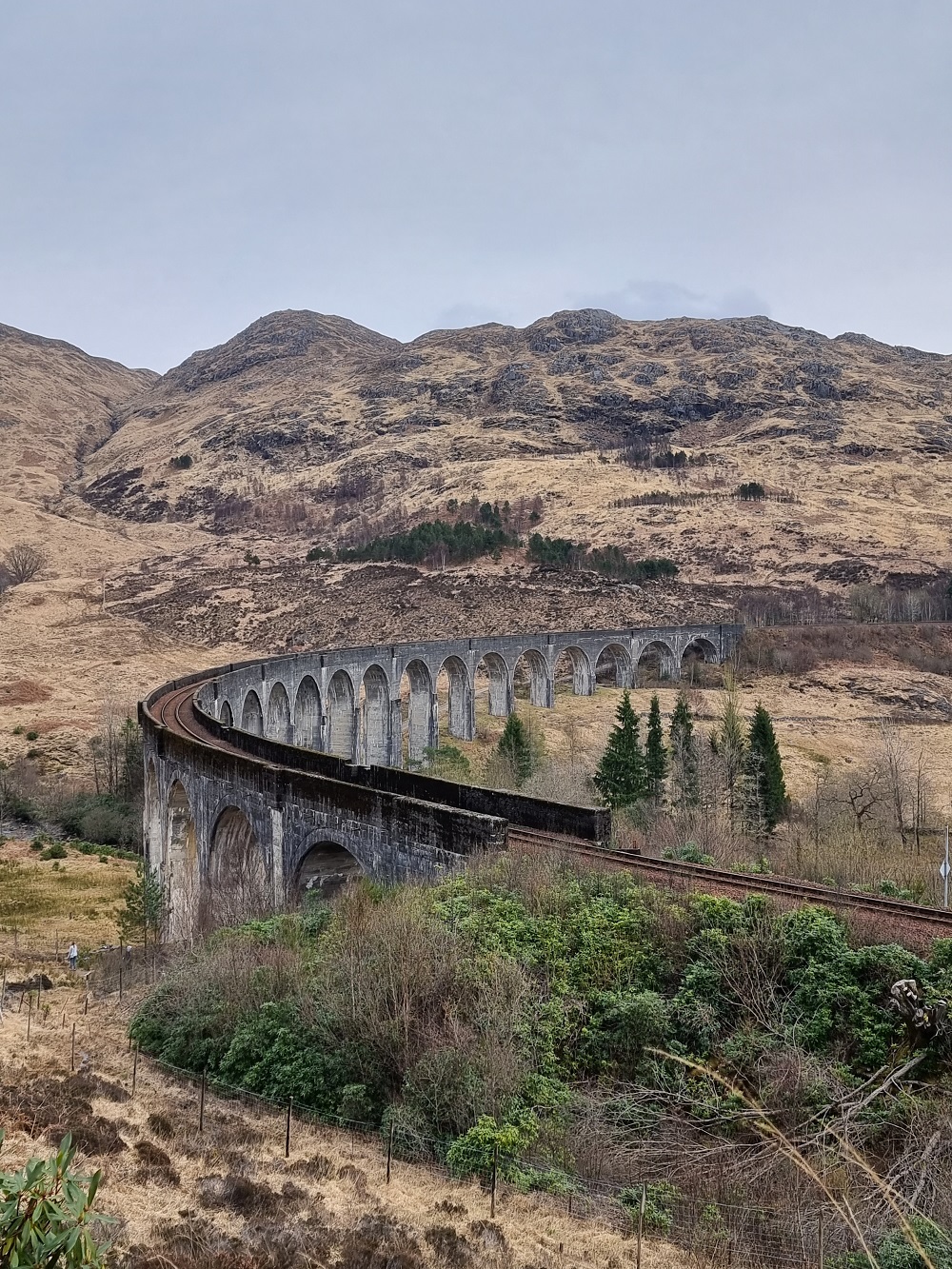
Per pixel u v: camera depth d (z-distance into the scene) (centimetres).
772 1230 1416
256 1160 1630
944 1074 1709
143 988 2922
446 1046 1797
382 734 8200
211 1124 1803
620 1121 1734
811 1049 1812
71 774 7731
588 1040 1900
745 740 6338
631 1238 1415
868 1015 1812
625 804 5156
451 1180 1595
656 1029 1883
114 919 4594
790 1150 1114
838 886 2897
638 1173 1609
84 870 5647
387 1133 1738
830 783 6550
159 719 4809
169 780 4044
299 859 3073
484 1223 1411
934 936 2003
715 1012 1906
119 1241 1243
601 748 7631
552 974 2033
